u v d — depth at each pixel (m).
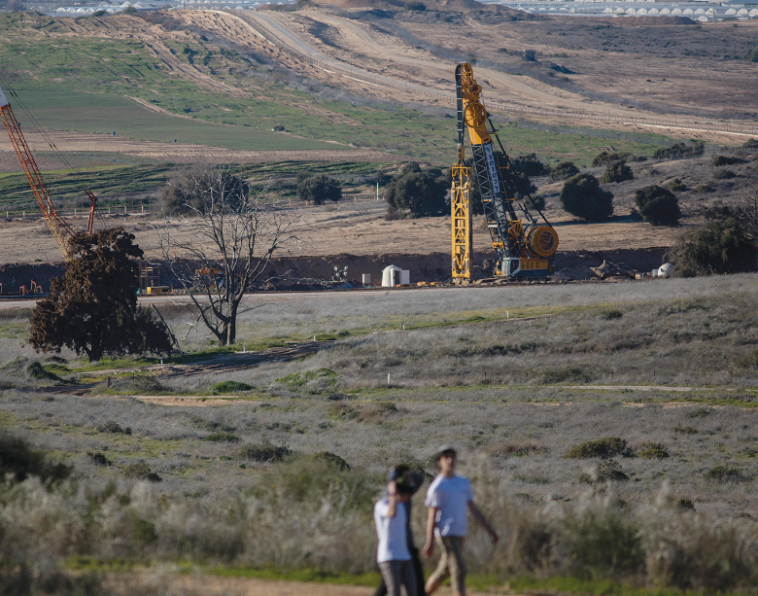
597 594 30.62
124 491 54.94
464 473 39.50
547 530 35.59
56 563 31.67
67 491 42.34
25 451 50.47
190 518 38.75
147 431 111.00
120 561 34.12
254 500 40.47
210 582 30.58
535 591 30.77
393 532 26.34
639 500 67.94
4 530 35.75
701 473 86.00
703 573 33.34
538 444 104.06
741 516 62.94
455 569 27.02
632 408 128.25
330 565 34.22
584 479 81.31
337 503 40.25
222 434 109.75
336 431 119.06
